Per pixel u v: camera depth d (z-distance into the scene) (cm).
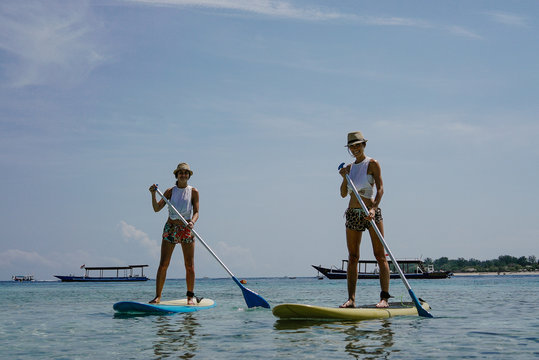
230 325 629
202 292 2188
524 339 501
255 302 862
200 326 625
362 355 416
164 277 853
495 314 788
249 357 413
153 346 479
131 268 8788
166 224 848
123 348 472
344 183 747
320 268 7744
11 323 720
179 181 851
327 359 401
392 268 6956
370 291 2116
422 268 7056
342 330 564
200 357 418
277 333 546
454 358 402
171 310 812
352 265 725
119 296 1834
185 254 868
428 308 800
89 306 1123
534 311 853
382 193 712
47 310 991
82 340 530
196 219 852
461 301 1200
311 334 535
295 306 651
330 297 1545
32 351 466
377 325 606
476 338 506
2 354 452
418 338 505
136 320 711
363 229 716
